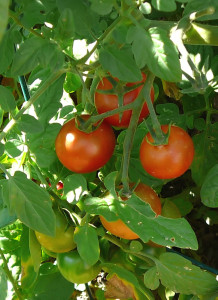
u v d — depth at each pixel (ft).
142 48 1.40
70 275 2.16
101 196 1.94
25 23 1.62
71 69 1.59
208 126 2.49
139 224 1.76
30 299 2.36
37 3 1.61
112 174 1.74
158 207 1.93
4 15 0.78
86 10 1.48
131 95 1.74
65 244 2.08
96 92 1.79
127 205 1.78
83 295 2.93
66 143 1.78
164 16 2.41
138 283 2.10
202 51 2.36
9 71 1.82
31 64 1.48
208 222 3.02
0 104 1.61
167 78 1.44
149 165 1.73
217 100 2.88
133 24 1.44
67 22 1.41
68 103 2.32
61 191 2.21
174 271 2.04
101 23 1.65
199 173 2.52
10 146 1.97
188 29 1.59
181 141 1.71
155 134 1.67
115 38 1.47
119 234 1.90
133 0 1.40
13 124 1.65
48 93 1.93
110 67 1.50
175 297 2.89
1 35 0.78
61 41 1.48
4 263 2.20
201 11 1.50
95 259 1.90
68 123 1.83
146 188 1.92
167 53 1.41
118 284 2.37
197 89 1.51
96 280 2.93
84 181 1.89
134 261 2.26
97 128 1.78
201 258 3.09
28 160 2.08
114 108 1.76
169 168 1.72
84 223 1.97
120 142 2.09
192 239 1.76
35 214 1.69
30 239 2.07
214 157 2.51
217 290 2.11
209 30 1.66
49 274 2.42
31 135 1.95
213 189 2.01
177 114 2.41
